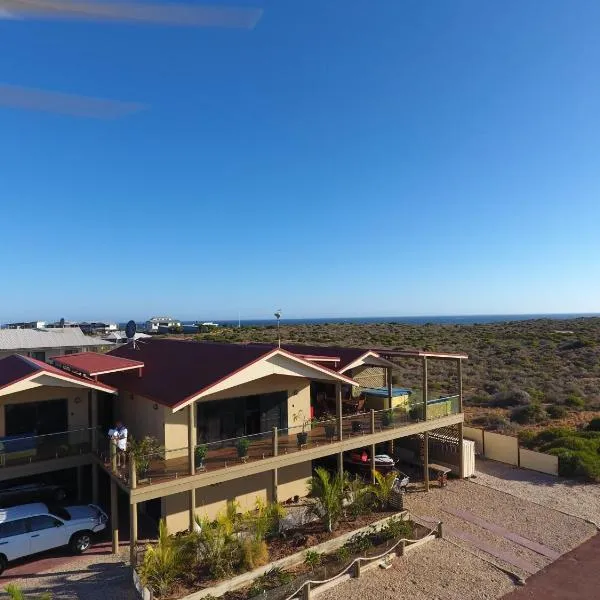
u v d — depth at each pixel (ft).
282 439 56.59
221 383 47.91
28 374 48.91
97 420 56.18
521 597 38.75
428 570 42.70
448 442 69.21
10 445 49.67
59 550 46.57
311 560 43.16
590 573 42.34
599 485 64.13
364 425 62.39
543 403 106.83
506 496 60.54
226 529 42.57
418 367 151.43
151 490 43.60
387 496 54.60
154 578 38.58
